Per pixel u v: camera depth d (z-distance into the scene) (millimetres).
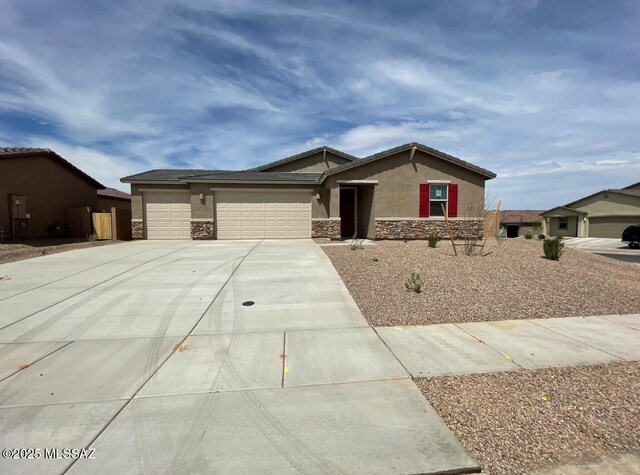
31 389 3480
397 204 15289
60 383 3596
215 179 15992
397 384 3594
